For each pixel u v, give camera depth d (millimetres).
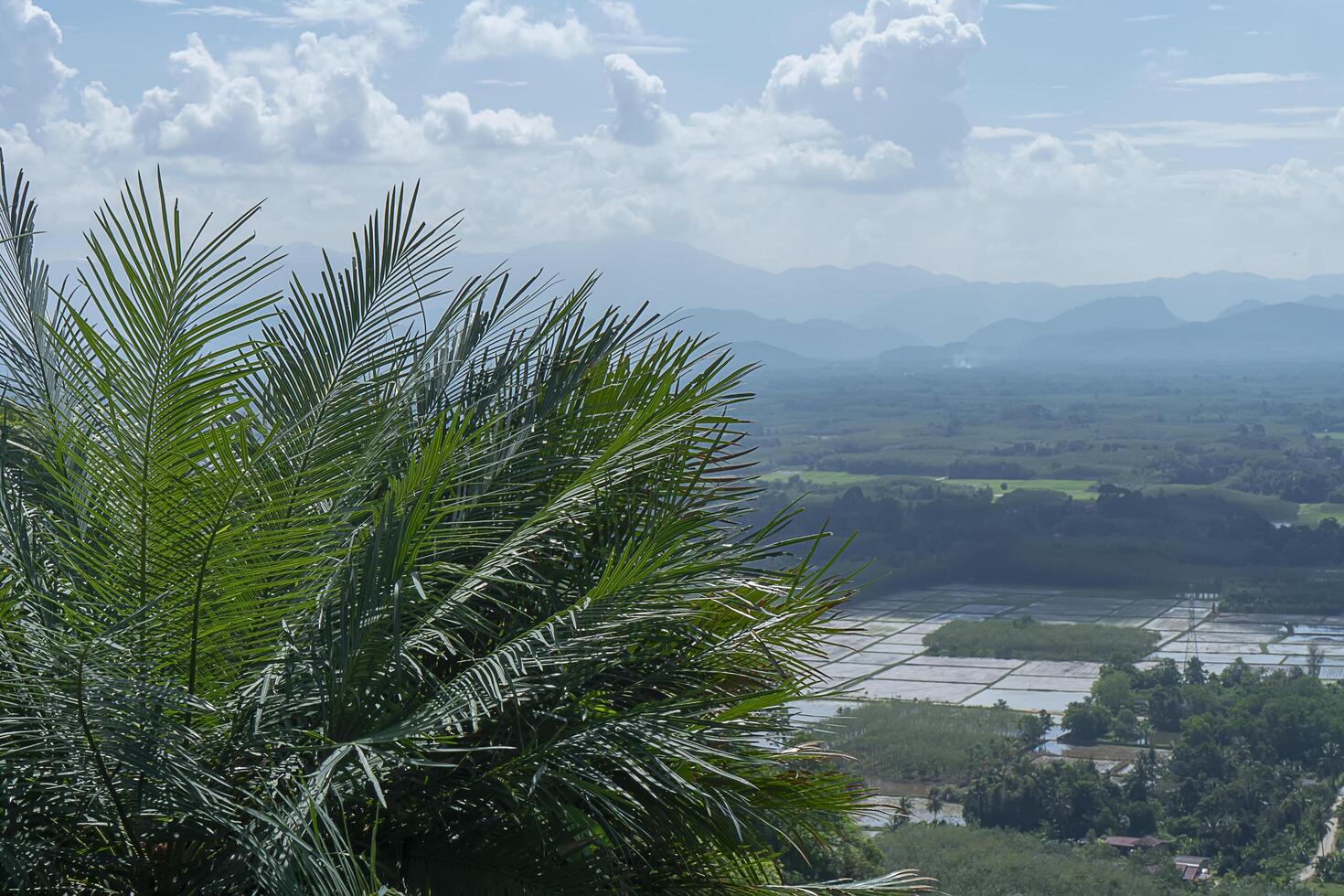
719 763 3082
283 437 3125
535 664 2867
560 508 3012
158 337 2596
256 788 2658
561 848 2799
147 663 2697
